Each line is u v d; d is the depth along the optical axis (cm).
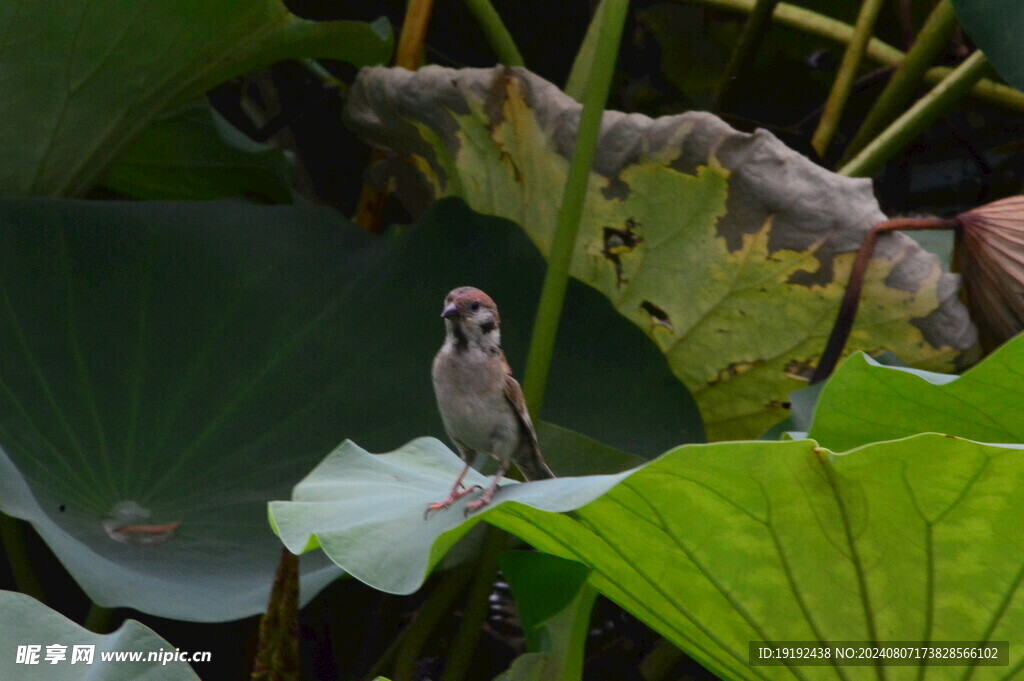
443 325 699
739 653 446
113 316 684
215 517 598
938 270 627
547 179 686
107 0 650
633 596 479
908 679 421
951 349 648
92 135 751
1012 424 470
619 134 642
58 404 629
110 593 488
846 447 515
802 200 623
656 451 658
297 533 429
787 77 1125
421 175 822
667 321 704
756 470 364
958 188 1058
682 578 428
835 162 1088
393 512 448
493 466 651
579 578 530
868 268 631
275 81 1070
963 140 1039
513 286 712
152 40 689
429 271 723
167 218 736
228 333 694
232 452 642
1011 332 652
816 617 415
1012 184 1051
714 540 402
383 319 707
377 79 734
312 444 648
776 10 947
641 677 789
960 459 343
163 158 937
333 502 459
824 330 667
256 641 786
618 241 684
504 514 457
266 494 618
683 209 652
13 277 675
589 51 834
